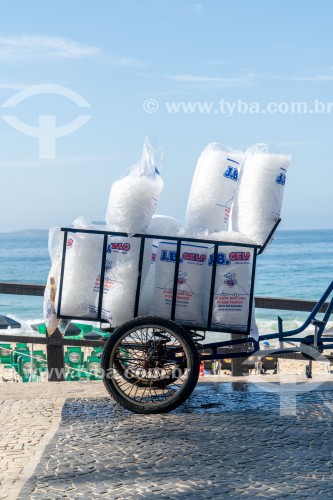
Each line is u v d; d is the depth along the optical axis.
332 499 4.36
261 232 6.46
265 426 5.98
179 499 4.36
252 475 4.81
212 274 6.31
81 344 8.25
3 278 73.50
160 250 6.35
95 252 6.39
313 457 5.18
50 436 5.77
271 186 6.46
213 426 5.99
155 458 5.18
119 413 6.45
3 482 4.73
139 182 6.27
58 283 6.58
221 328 6.37
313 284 59.12
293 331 6.87
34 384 7.79
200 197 6.59
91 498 4.39
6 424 6.17
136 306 6.34
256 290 57.31
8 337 8.31
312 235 103.12
